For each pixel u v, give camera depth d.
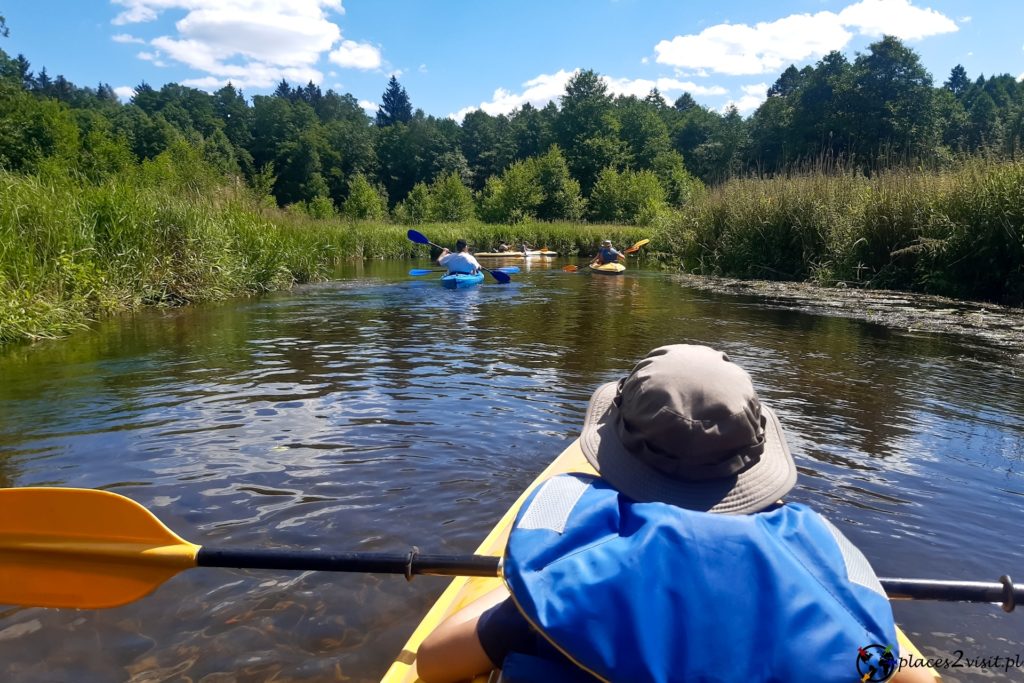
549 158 47.19
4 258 7.18
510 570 1.18
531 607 1.11
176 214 10.04
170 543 1.99
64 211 8.34
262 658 2.07
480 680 1.48
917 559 2.65
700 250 17.70
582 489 1.27
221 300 10.38
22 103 40.41
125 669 2.02
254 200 14.46
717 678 1.01
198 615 2.28
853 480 3.39
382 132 91.88
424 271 15.50
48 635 2.17
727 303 10.34
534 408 4.53
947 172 12.23
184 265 9.98
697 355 1.31
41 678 1.97
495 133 97.06
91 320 7.95
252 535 2.78
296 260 13.49
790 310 9.52
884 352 6.48
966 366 5.90
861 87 54.25
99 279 8.51
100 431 3.98
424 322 8.20
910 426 4.22
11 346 6.48
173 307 9.48
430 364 5.84
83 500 2.04
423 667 1.52
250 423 4.17
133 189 10.05
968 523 2.95
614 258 17.31
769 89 102.56
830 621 1.05
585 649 1.05
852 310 9.52
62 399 4.64
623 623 1.05
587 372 5.57
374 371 5.55
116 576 2.02
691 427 1.20
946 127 53.44
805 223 14.72
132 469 3.42
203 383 5.11
